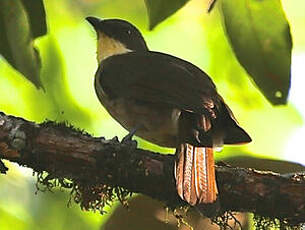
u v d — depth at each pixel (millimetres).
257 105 13406
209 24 13594
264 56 10656
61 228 12727
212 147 10305
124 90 11266
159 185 9930
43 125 9953
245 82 13344
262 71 10703
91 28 13617
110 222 11492
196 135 10375
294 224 9898
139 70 11312
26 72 10430
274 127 13547
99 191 10133
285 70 10672
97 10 13883
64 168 9914
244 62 10688
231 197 9852
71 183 10164
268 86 10742
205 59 13508
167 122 11000
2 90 12930
